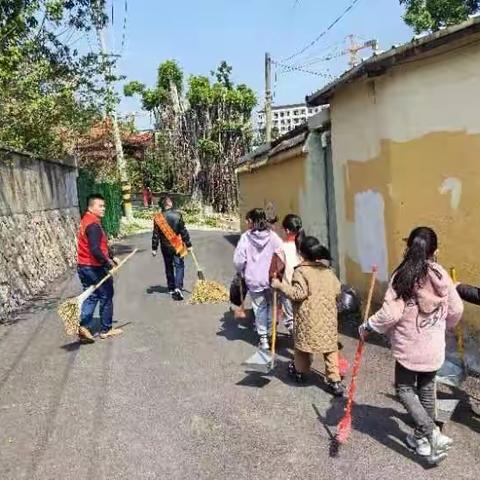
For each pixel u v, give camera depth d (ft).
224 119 112.57
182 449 14.25
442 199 19.61
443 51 18.69
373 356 20.21
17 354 22.67
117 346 23.24
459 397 16.33
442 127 19.26
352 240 26.50
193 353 21.91
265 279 20.98
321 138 31.68
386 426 14.90
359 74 22.15
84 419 16.26
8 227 34.88
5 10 32.42
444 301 12.87
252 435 14.83
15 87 37.76
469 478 12.34
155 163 120.47
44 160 47.01
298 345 17.37
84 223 23.73
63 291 36.65
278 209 41.68
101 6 45.44
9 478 13.28
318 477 12.67
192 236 74.23
